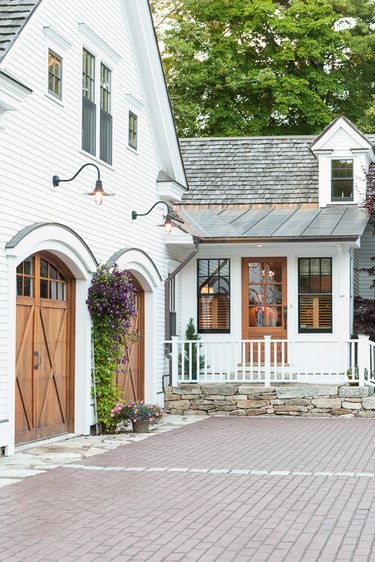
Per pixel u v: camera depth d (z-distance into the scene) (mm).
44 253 13492
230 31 35219
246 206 22922
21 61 12180
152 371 18328
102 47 15523
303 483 10078
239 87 33625
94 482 9992
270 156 24688
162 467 11172
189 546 7098
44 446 12945
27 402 13016
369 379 18484
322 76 33938
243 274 21000
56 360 14094
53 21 13328
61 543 7168
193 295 21078
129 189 17000
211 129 34656
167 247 19547
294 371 20203
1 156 11656
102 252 15484
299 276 20719
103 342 14875
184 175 19609
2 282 11703
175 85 33812
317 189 23109
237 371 19156
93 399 14930
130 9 16891
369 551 6918
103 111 15797
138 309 18203
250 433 15070
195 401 18625
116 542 7223
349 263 20828
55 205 13414
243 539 7336
